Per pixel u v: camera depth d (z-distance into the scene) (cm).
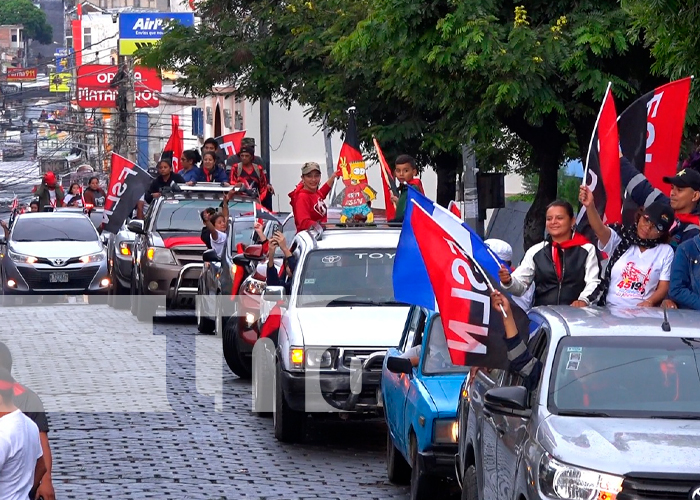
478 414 2002
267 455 2967
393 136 5662
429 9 4175
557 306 2022
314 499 2522
